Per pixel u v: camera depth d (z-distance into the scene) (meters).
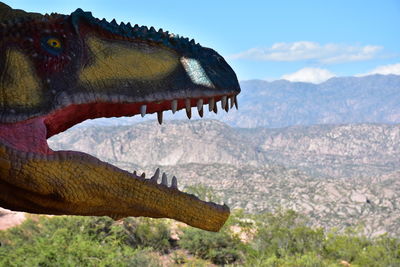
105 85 3.53
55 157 3.29
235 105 3.88
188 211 3.48
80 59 3.53
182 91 3.66
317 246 35.69
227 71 3.86
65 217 25.34
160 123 3.84
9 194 3.40
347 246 36.22
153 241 29.42
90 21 3.60
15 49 3.41
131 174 3.43
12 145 3.26
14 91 3.34
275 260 28.06
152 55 3.71
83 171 3.34
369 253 35.50
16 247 21.36
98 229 25.78
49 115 3.39
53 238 19.58
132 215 3.55
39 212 3.54
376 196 199.00
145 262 21.95
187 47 3.81
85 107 3.62
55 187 3.29
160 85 3.63
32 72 3.41
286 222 39.00
